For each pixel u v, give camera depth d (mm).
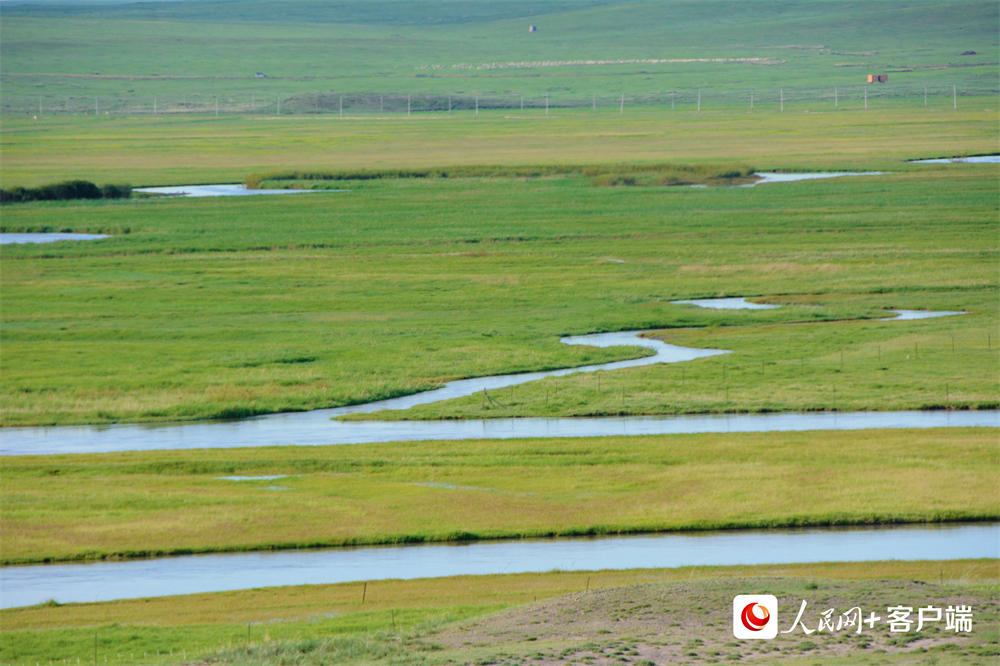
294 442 76875
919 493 59000
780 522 55312
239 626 38281
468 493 60906
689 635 29703
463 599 42094
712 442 72375
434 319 123375
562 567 48344
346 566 49156
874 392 89188
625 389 91750
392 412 85938
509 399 89000
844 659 27094
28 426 83062
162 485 63750
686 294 135625
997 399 85812
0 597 44844
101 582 47188
